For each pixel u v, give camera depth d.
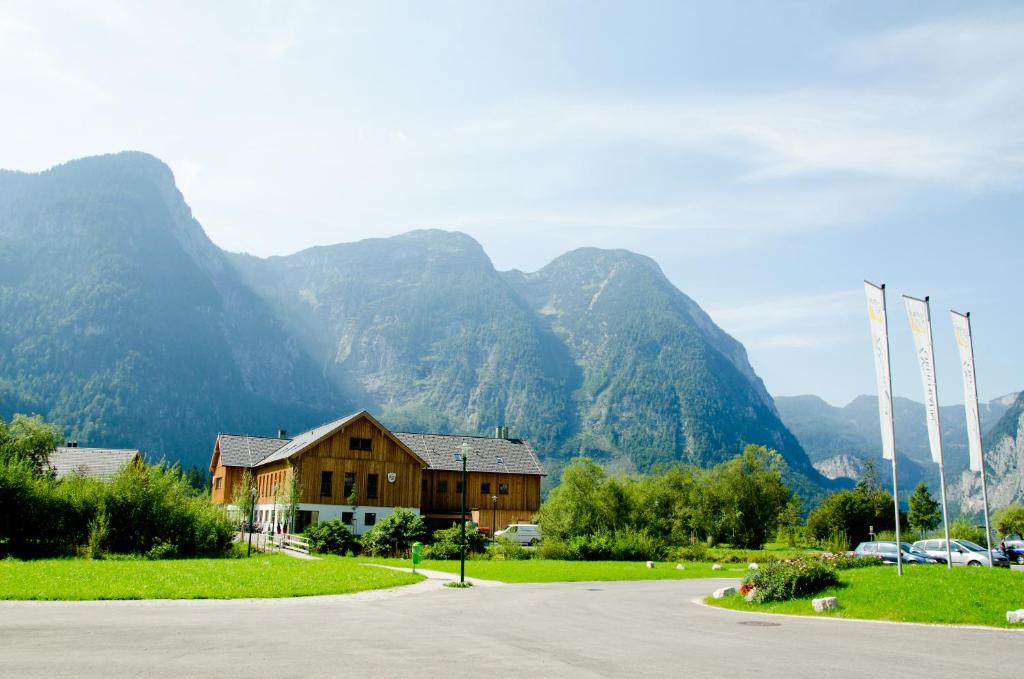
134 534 39.12
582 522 59.41
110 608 20.27
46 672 11.62
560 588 32.75
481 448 80.88
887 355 28.70
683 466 87.94
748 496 86.62
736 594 27.53
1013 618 20.02
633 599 28.16
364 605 23.50
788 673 13.06
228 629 16.94
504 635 17.42
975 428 32.88
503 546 52.94
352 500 65.69
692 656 14.83
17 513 36.59
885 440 28.12
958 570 26.50
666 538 63.47
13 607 19.84
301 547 48.78
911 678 12.74
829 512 95.19
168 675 11.65
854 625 20.33
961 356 33.72
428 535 51.78
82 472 43.47
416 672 12.45
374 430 68.56
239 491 65.06
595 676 12.51
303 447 65.12
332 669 12.52
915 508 104.69
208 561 37.38
